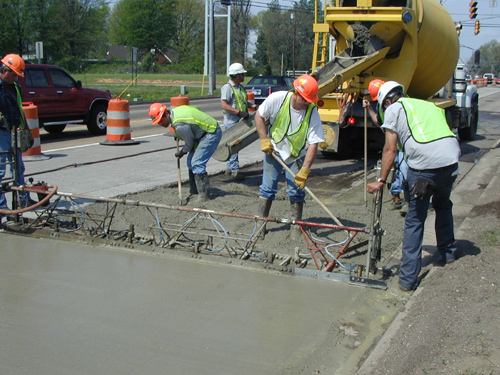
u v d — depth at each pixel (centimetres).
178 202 664
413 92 1055
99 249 518
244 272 466
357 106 932
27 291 415
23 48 5322
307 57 7275
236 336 352
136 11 7962
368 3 870
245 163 985
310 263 483
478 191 779
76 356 324
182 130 631
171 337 349
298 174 499
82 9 5778
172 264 481
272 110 506
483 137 1468
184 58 8250
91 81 4522
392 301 409
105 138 1352
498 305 368
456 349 319
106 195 689
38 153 977
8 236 551
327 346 342
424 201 412
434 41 938
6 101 593
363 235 552
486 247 496
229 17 3656
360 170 955
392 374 303
